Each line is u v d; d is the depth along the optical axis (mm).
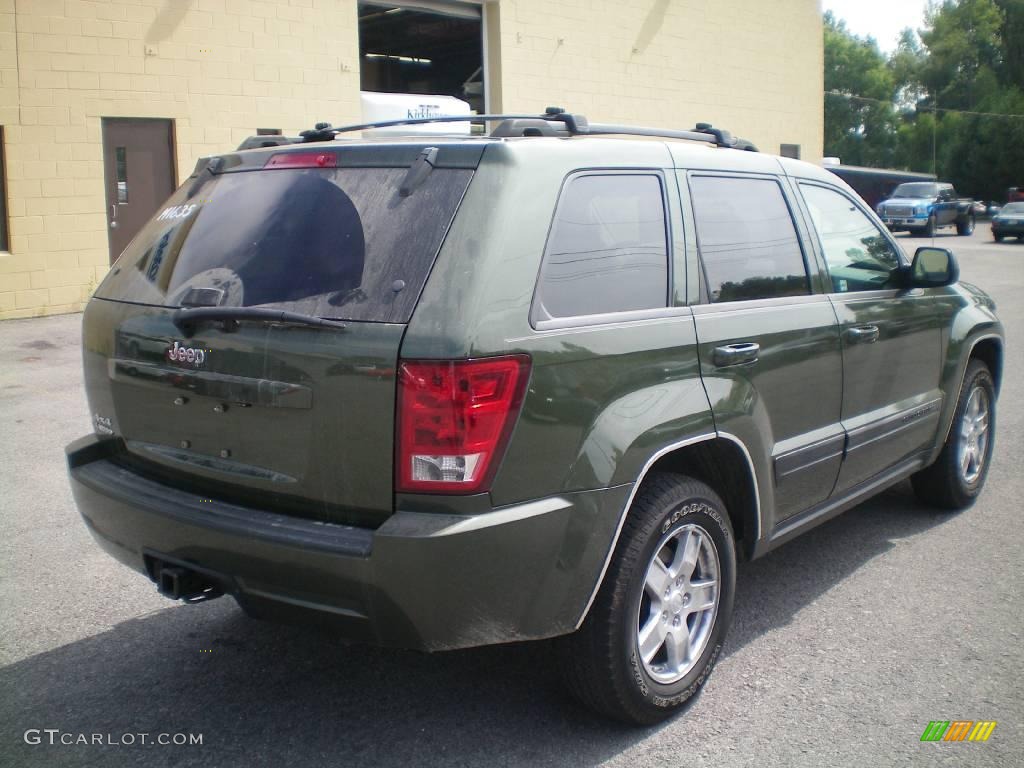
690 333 3518
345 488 2959
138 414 3516
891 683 3773
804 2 24734
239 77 14914
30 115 13016
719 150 4078
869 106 84062
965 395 5578
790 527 4180
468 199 3039
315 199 3305
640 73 20922
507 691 3736
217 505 3217
